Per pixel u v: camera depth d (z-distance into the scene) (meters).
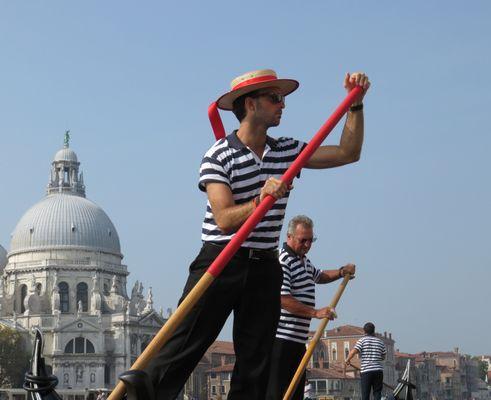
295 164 6.05
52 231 154.12
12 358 131.25
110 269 154.75
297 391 11.21
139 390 4.66
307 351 10.31
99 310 146.00
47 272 150.25
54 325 140.88
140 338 147.25
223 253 5.61
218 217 6.24
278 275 6.83
